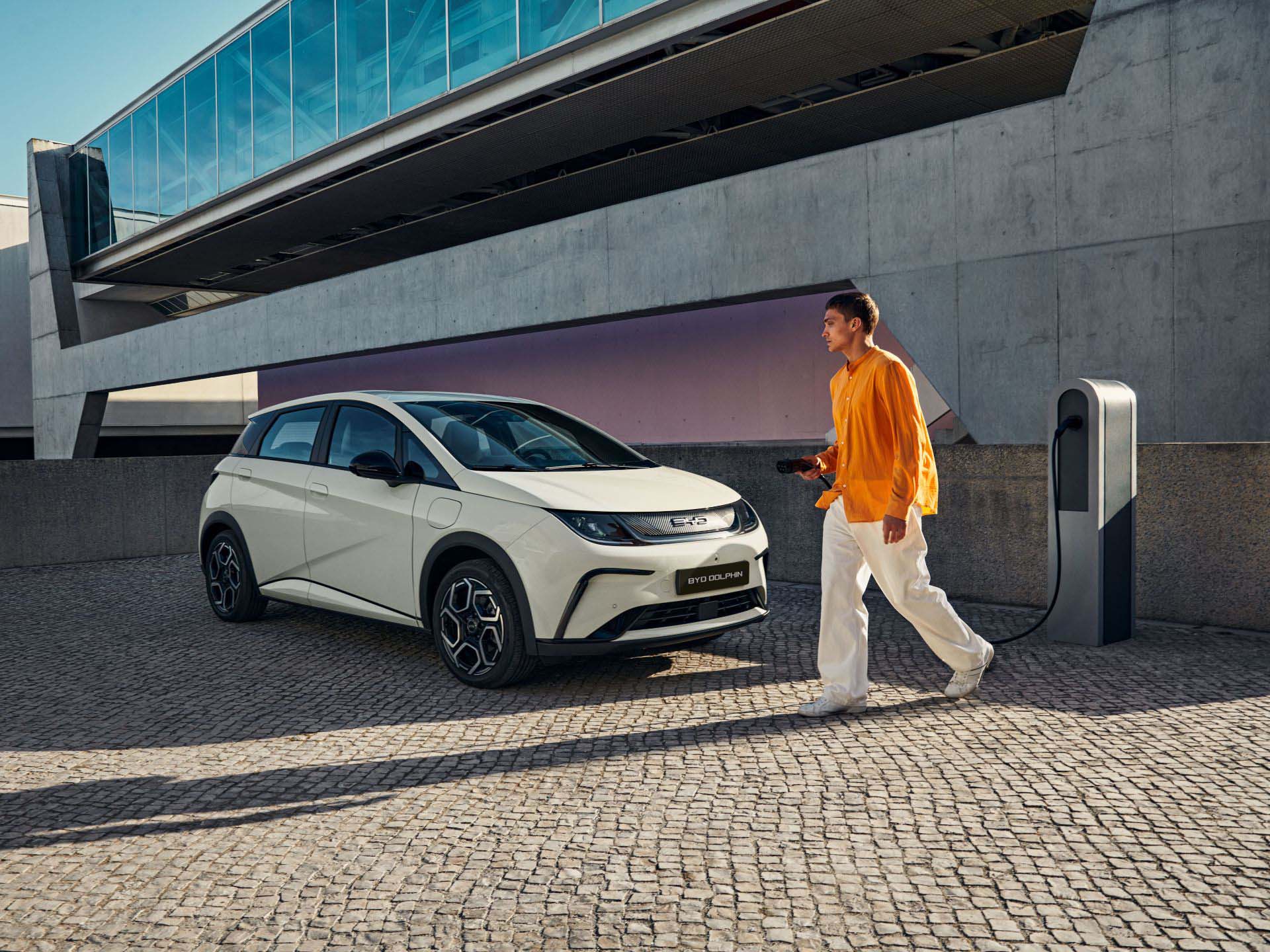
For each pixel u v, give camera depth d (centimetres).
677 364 1645
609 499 473
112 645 601
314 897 264
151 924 251
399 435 548
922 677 479
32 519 991
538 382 1894
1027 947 232
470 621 481
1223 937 234
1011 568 663
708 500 503
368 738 404
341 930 246
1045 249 1002
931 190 1083
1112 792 326
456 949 236
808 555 781
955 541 688
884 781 341
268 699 467
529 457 534
